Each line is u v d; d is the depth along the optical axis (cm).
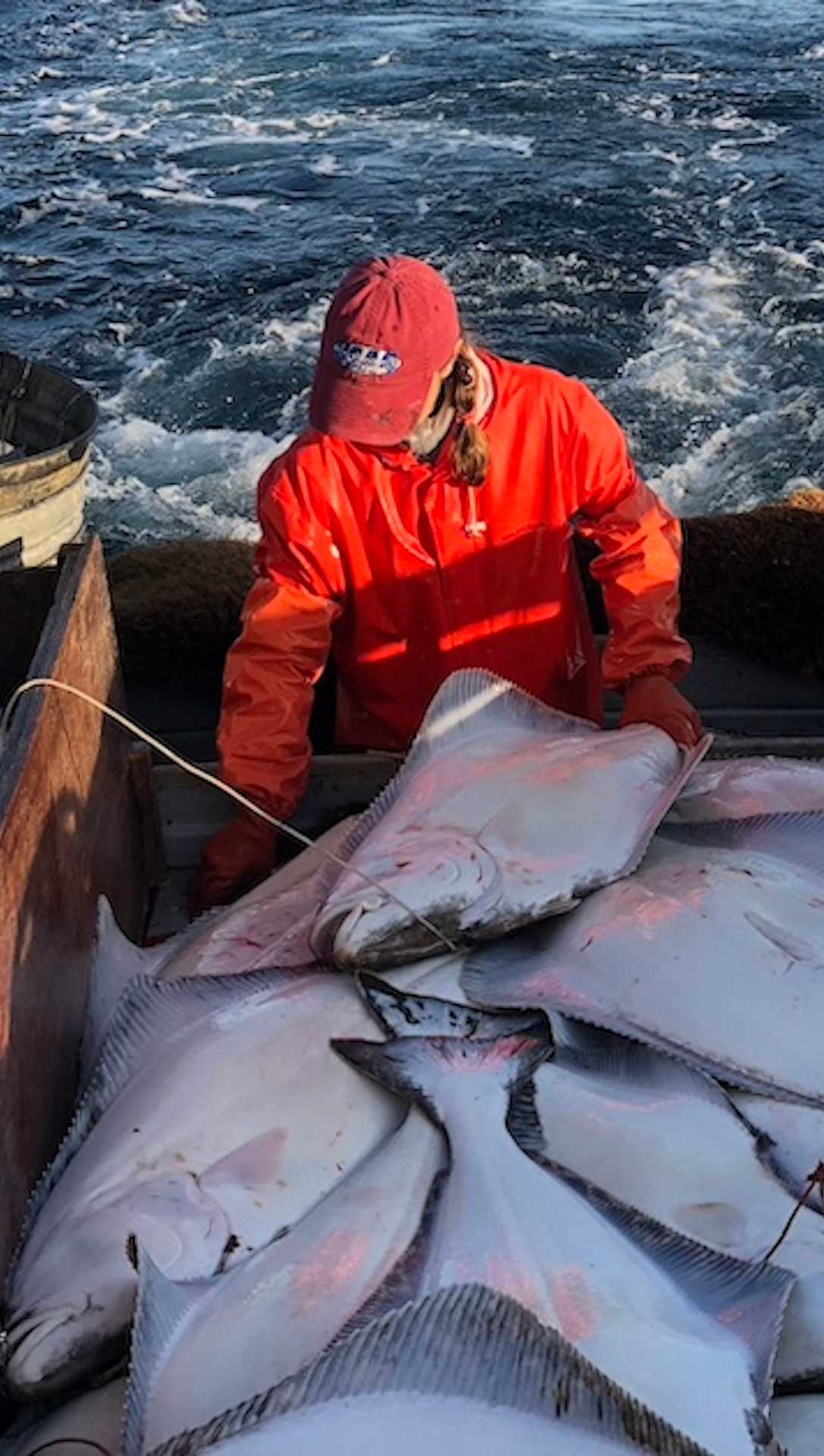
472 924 212
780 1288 167
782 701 378
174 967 230
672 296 1012
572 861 219
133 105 1446
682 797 248
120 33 1717
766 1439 152
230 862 266
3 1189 181
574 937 215
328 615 278
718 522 406
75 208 1187
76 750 233
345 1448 138
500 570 279
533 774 231
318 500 270
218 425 881
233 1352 161
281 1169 189
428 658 288
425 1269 169
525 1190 179
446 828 225
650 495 286
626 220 1127
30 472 389
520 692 253
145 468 841
